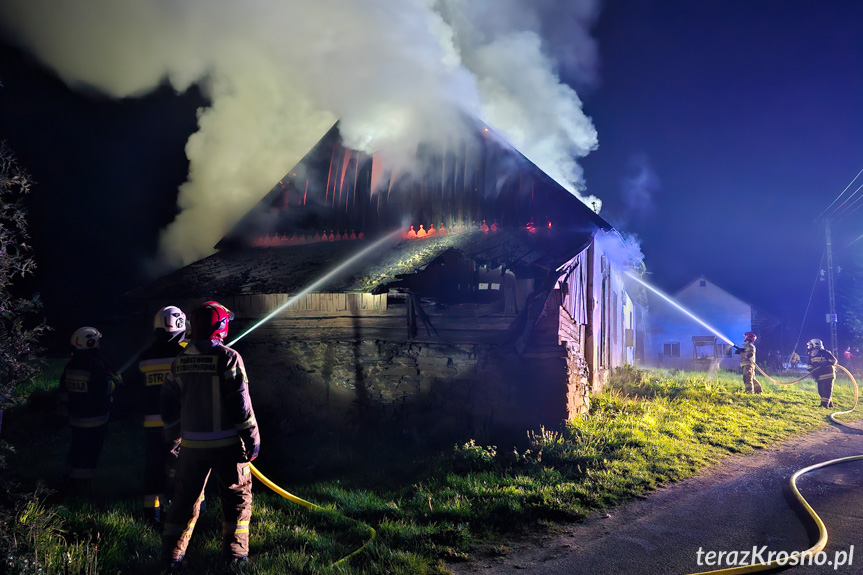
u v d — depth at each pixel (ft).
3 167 14.28
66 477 19.48
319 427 33.37
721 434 31.78
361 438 30.68
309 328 35.19
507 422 29.84
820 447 30.07
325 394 33.86
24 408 32.65
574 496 20.35
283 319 35.88
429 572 14.57
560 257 31.19
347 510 18.90
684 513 19.08
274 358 35.53
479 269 32.55
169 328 18.10
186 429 14.25
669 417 35.27
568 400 29.30
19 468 23.44
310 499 20.26
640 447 27.09
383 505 19.13
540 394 29.60
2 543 13.55
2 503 15.17
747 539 16.69
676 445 28.30
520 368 30.09
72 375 19.58
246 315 36.78
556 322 30.25
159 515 17.85
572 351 31.32
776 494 21.25
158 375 17.85
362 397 33.01
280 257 42.32
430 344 32.09
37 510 15.53
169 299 39.86
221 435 14.17
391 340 33.06
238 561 14.06
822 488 22.04
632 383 49.55
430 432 30.27
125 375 39.37
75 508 18.11
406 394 32.07
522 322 30.19
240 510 14.44
